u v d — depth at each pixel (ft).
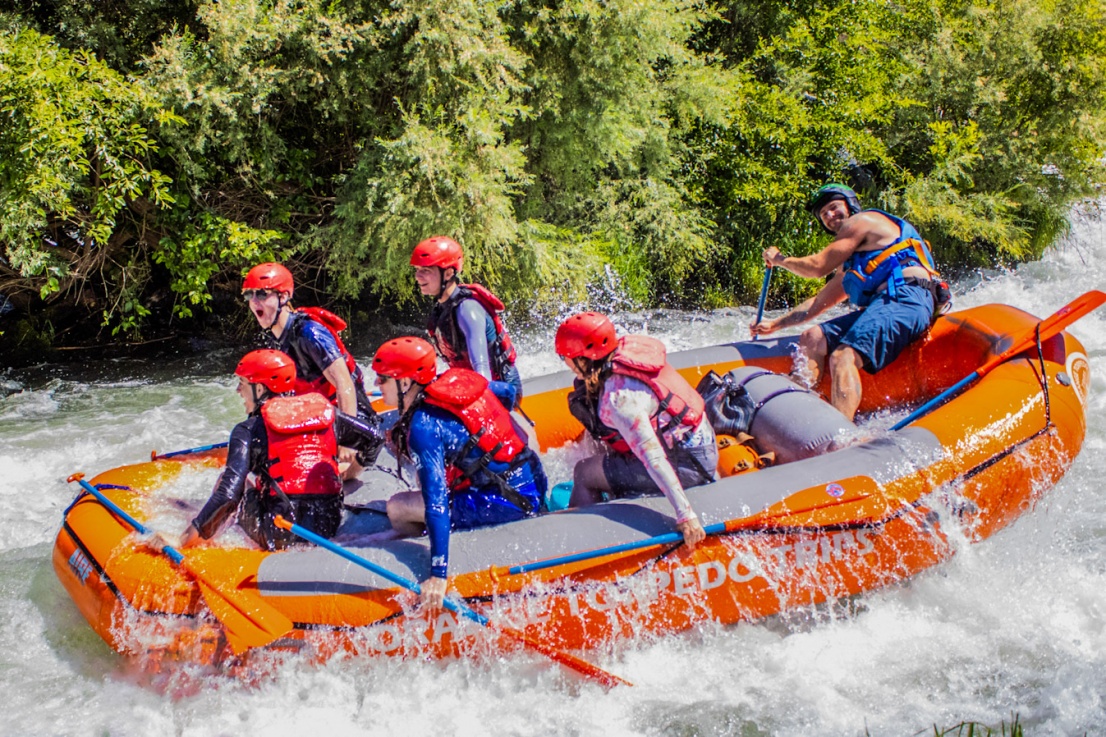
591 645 11.69
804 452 13.67
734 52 41.14
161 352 29.60
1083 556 14.14
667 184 35.45
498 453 11.91
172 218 26.73
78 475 14.26
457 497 12.01
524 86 28.19
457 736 10.85
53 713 11.47
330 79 27.04
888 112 40.78
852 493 12.44
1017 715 10.40
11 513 17.44
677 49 32.53
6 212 22.25
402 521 12.86
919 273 16.24
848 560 12.36
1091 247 43.50
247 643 10.84
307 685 11.38
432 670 11.47
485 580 11.34
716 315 34.63
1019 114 41.86
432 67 27.09
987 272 40.60
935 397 16.10
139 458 20.34
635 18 29.53
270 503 12.54
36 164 22.22
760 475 12.56
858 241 16.44
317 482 12.49
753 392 14.80
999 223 39.14
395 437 11.91
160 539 12.20
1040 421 14.17
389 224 26.48
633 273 34.19
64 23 25.31
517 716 11.18
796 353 17.25
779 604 12.21
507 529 11.82
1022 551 13.99
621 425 11.80
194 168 25.40
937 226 39.99
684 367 17.52
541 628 11.43
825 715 11.02
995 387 14.62
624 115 31.45
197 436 21.83
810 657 12.06
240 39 25.13
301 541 12.34
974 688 11.41
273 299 13.80
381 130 28.43
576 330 11.68
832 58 39.91
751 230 37.93
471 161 26.89
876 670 11.82
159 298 30.76
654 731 10.87
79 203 25.70
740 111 36.76
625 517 11.91
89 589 12.31
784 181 36.94
